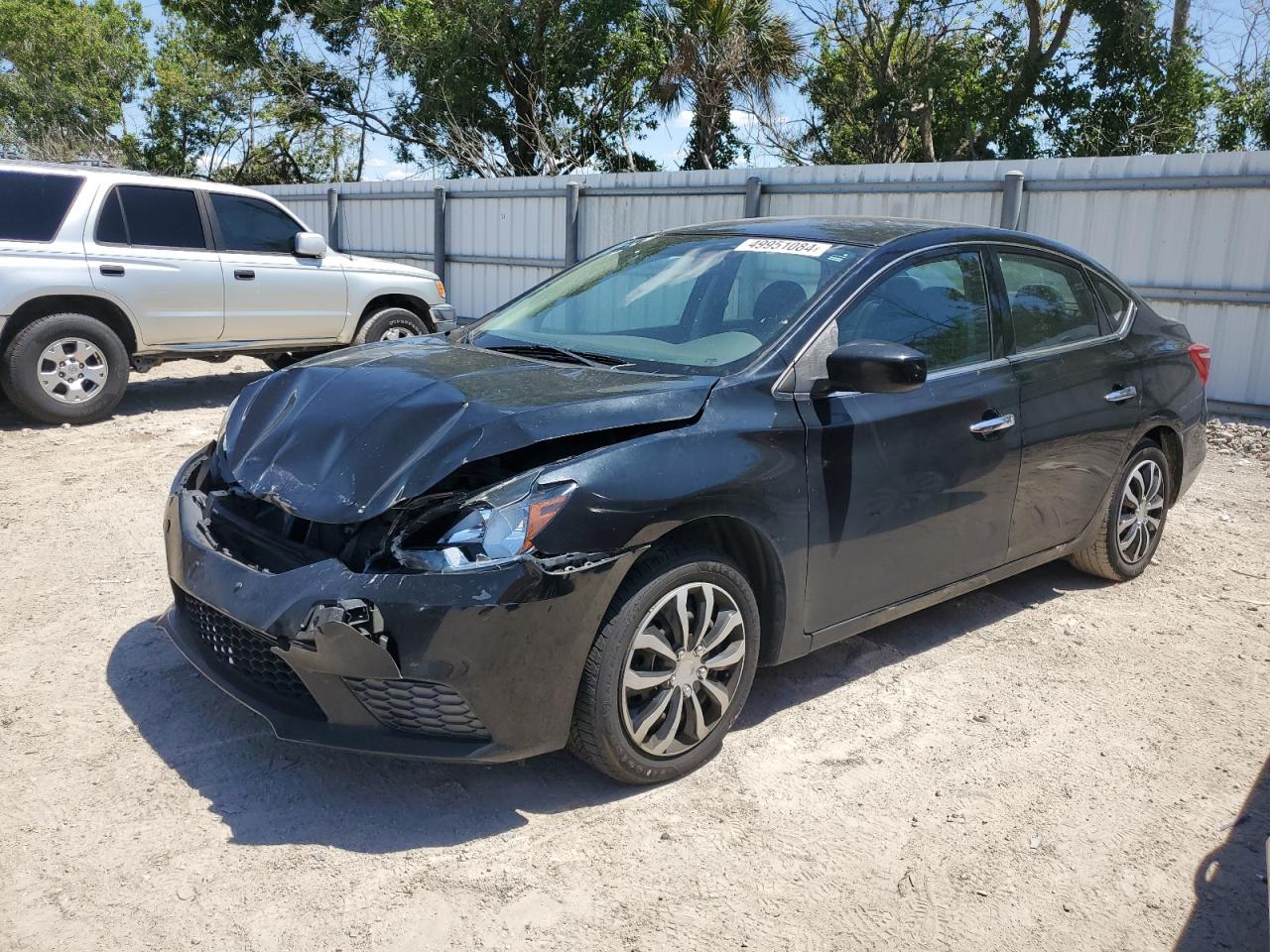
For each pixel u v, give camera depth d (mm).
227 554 3172
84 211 8133
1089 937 2682
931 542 3934
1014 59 24125
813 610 3584
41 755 3322
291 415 3422
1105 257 10031
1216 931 2715
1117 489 4926
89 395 8219
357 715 2902
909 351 3326
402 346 4086
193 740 3447
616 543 2949
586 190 13820
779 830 3074
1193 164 9375
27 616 4422
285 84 31219
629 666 3066
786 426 3400
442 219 15883
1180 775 3471
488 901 2713
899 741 3623
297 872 2805
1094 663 4316
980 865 2955
